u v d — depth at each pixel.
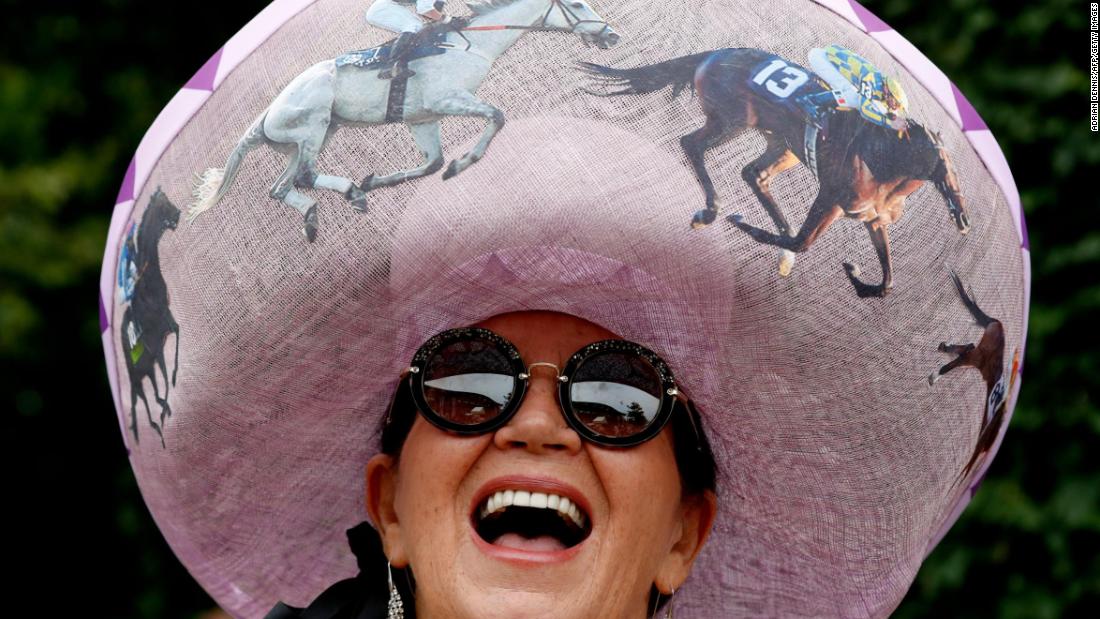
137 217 1.99
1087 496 4.28
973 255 1.89
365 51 1.82
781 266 1.76
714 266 1.75
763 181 1.75
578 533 1.90
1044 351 4.34
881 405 1.88
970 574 4.51
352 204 1.78
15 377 7.23
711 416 1.95
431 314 1.86
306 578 2.22
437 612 1.87
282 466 2.07
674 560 2.03
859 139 1.80
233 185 1.86
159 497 2.15
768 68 1.80
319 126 1.81
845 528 2.04
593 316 1.86
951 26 4.58
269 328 1.87
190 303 1.91
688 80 1.77
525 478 1.86
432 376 1.87
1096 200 4.31
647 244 1.73
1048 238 4.38
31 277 6.86
